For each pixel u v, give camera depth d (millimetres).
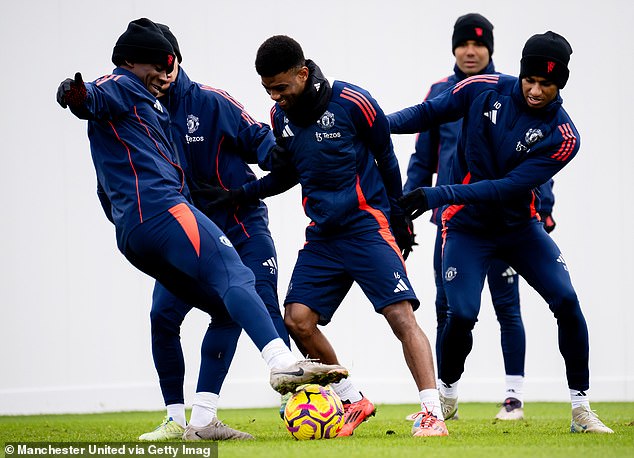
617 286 39562
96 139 18484
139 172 18078
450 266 22141
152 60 19000
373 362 38938
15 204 36344
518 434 20516
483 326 38938
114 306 37375
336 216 20516
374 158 21203
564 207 39469
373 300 20391
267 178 21578
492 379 38844
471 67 28672
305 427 19016
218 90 22531
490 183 21094
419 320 38844
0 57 36688
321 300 20969
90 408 36594
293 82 19766
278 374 16922
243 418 30125
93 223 37406
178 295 19141
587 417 21109
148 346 37688
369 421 26672
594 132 39781
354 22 40125
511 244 22156
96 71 38125
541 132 21312
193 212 17969
